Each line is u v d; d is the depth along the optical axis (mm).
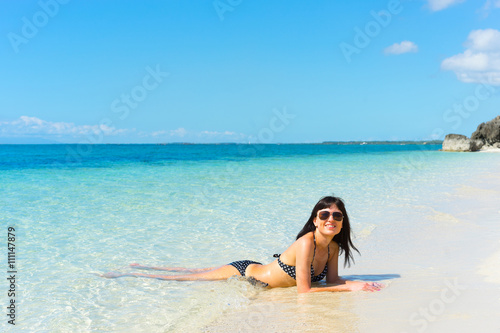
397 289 4039
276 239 6621
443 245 5801
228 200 10805
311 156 44688
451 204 9711
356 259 5379
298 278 4234
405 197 11109
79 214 8797
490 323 2992
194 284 4543
